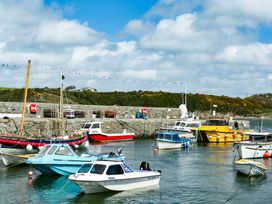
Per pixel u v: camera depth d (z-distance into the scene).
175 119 66.25
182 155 37.25
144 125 59.94
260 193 21.52
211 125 52.72
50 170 24.44
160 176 24.19
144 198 20.22
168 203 19.39
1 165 28.75
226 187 22.91
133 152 39.12
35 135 46.00
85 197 20.22
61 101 47.56
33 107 54.00
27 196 20.34
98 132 49.34
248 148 33.50
